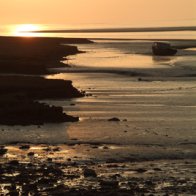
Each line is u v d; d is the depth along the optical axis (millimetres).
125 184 47188
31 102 87375
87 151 62031
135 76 147125
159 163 56375
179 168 53969
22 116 80375
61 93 104000
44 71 148750
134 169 53312
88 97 105625
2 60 164250
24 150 62281
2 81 109750
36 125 77688
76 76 145000
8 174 50000
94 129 74812
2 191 44125
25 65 148875
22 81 110188
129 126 77000
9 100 88375
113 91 115438
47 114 80938
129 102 100000
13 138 69062
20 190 44469
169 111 90188
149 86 125750
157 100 102938
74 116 84625
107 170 52719
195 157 59625
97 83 130250
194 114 87375
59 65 168875
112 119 81688
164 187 46406
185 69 163625
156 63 186500
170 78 143500
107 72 154625
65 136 70438
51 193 43812
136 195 43625
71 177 49281
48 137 69812
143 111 90000
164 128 75688
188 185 47156
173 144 66125
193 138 69438
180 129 75062
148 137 69812
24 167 53125
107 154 60594
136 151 62156
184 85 128625
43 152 61344
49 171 51312
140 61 195875
